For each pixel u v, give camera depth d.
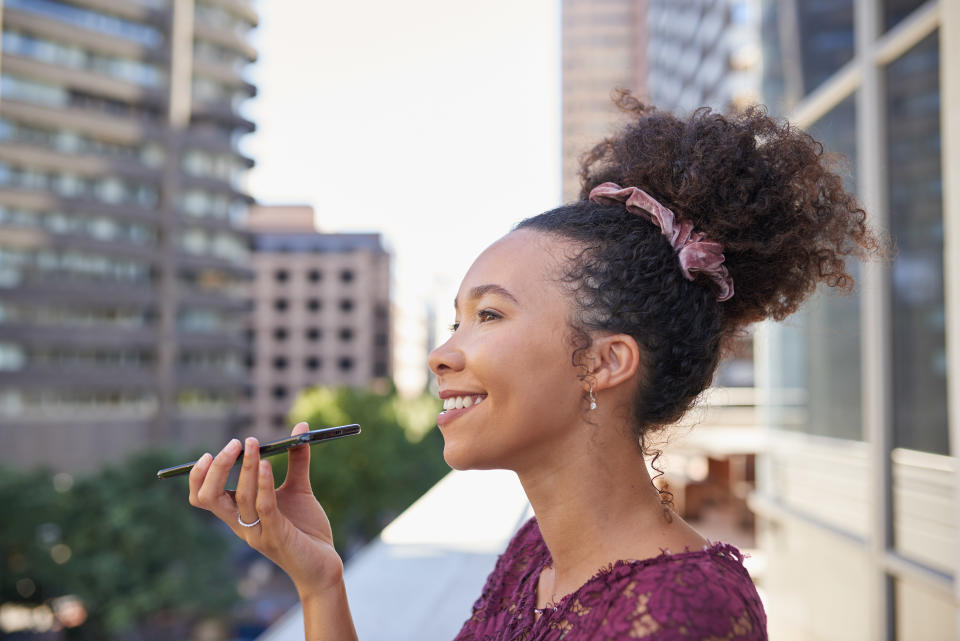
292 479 0.96
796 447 4.59
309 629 0.90
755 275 0.87
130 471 25.62
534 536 0.96
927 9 3.13
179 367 46.00
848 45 3.94
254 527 0.86
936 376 3.07
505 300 0.75
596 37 92.50
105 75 43.38
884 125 3.55
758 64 5.43
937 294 3.09
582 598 0.69
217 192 47.84
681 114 0.95
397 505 27.88
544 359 0.74
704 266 0.78
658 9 65.56
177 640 29.80
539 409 0.74
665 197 0.85
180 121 46.25
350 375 71.88
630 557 0.74
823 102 4.24
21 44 41.09
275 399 71.56
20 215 40.44
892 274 3.46
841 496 3.96
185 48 46.84
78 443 40.44
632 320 0.75
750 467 7.44
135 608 23.20
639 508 0.76
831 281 0.92
